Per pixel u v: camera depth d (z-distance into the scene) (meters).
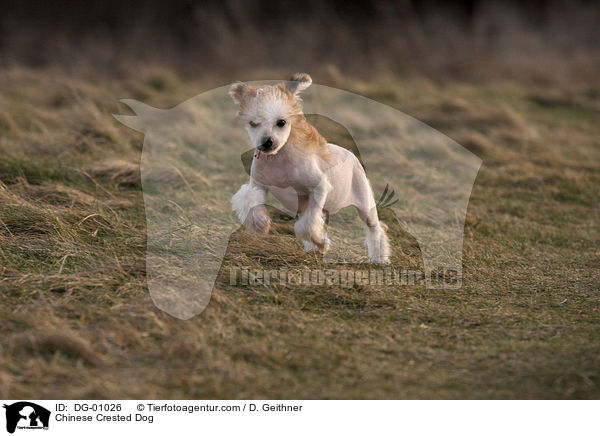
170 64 28.83
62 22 34.47
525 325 7.70
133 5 34.94
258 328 7.26
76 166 12.75
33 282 7.84
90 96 18.80
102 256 8.77
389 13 32.84
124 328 6.90
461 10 35.81
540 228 11.80
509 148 17.25
